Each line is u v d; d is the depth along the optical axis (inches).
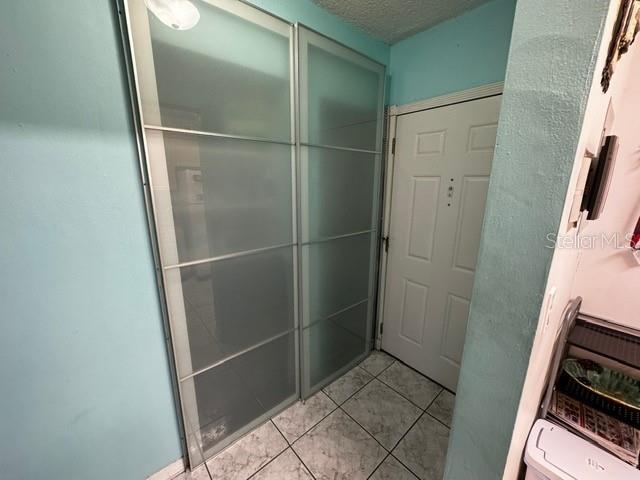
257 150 53.6
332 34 63.9
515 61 21.9
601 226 50.5
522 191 23.0
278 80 53.7
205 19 42.9
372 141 76.0
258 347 62.4
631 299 50.0
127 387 47.1
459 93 65.6
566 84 19.7
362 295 86.2
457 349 75.4
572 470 36.4
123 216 42.0
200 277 50.4
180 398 51.7
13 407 38.1
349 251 78.3
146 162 40.8
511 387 26.6
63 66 34.5
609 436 42.6
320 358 77.2
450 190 71.1
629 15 24.7
